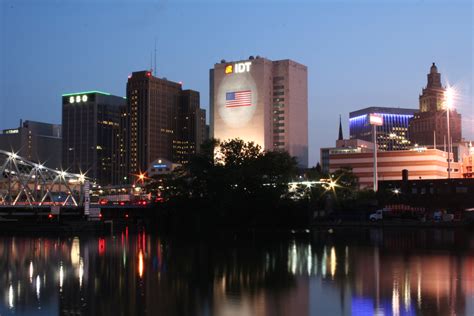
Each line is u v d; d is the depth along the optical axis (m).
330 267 72.19
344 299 51.12
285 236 132.88
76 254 94.19
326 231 151.00
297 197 192.38
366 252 89.94
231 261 80.88
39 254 94.75
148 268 74.00
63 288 58.38
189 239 128.62
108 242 121.81
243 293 54.62
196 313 46.09
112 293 55.12
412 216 188.50
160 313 46.41
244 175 177.00
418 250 91.94
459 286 56.78
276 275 65.94
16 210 173.25
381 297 51.66
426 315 44.44
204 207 183.12
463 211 196.12
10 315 46.19
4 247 109.81
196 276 65.88
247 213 177.00
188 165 191.25
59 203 189.50
